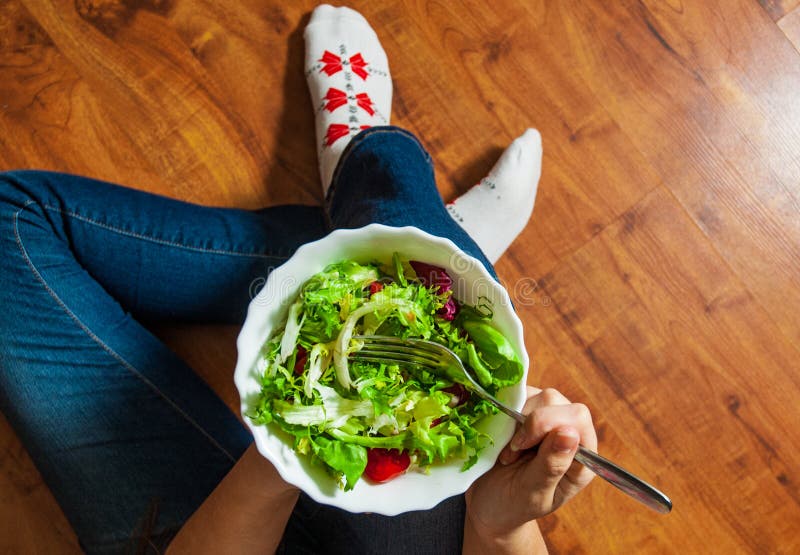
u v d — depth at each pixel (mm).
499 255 1050
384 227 536
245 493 648
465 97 1103
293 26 1103
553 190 1092
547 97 1105
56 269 877
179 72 1077
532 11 1109
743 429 1072
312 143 1086
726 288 1087
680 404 1071
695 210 1097
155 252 907
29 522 1000
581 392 1067
